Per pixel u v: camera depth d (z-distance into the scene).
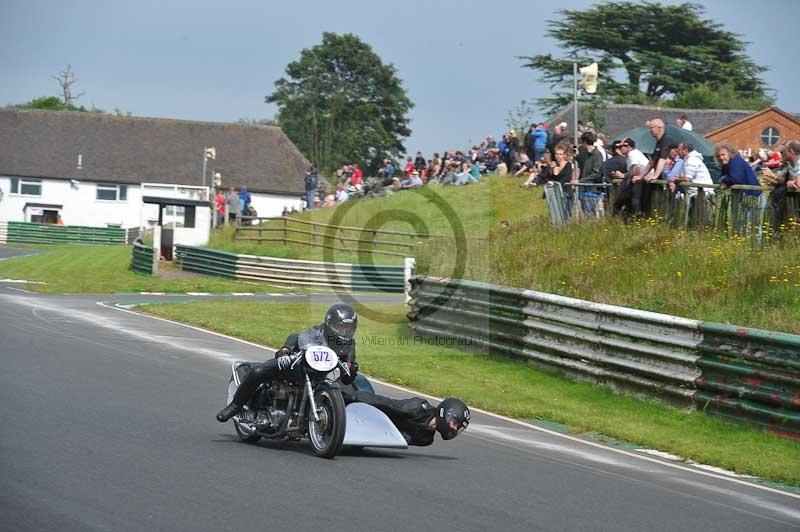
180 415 31.53
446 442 30.66
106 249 145.75
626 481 26.72
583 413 37.66
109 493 21.25
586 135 64.56
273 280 94.75
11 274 101.19
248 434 28.06
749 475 29.53
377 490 22.92
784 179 50.41
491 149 105.00
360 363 46.84
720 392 37.06
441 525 20.27
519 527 20.67
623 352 41.50
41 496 20.75
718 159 53.19
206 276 100.75
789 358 35.03
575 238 57.66
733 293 45.75
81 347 46.19
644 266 50.88
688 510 23.72
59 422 28.80
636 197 57.59
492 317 49.53
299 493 22.11
